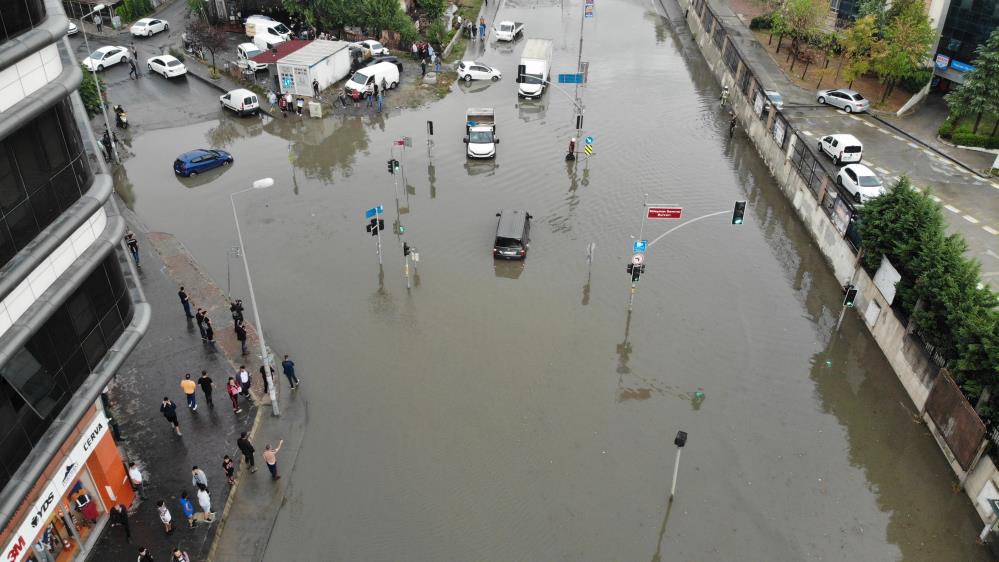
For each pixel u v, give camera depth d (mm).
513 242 30734
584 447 22578
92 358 16922
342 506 20484
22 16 14219
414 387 24734
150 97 47188
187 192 36750
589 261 30453
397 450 22312
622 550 19422
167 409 21844
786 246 33312
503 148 41719
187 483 20828
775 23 53594
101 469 18734
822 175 33906
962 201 34375
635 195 36938
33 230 14742
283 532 19734
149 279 29953
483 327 27578
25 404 14672
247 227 33719
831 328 28172
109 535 19219
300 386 24672
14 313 14320
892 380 25734
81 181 16359
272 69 51125
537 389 24797
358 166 39500
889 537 20094
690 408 24188
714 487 21328
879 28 45188
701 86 52219
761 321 28328
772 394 24891
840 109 44969
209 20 57344
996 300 22344
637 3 72875
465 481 21328
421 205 35625
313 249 32125
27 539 15703
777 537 19938
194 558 18688
